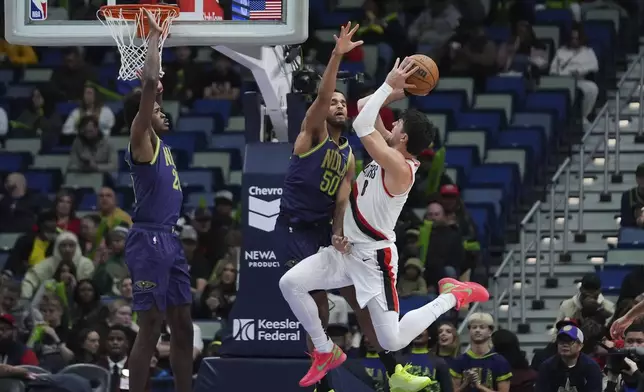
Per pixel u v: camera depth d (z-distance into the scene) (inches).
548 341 651.5
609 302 588.1
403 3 959.0
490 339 517.0
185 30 424.5
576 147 820.6
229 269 647.1
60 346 584.7
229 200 708.0
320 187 416.5
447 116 802.8
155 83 383.9
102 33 425.7
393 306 396.8
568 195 722.8
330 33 917.2
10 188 771.4
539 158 789.2
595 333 526.9
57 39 427.5
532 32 884.6
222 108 877.2
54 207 726.5
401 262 637.9
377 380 502.6
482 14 927.7
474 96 845.2
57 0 430.6
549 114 818.2
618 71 909.8
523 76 863.7
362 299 394.6
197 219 697.6
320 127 413.4
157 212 398.3
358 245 394.6
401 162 389.1
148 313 396.8
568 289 690.2
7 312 627.2
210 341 621.6
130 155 394.6
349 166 419.2
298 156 417.4
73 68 912.3
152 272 396.5
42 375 490.6
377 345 406.0
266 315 471.8
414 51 903.7
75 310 628.4
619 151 793.6
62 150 852.6
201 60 941.8
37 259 697.6
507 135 799.1
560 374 482.3
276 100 518.0
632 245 674.8
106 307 613.0
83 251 693.9
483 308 692.1
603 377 509.7
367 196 393.4
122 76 421.4
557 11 943.7
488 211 719.7
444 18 927.7
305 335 469.4
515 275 713.0
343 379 483.8
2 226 757.9
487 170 760.3
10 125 883.4
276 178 473.4
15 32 428.8
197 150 818.2
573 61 869.8
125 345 558.9
